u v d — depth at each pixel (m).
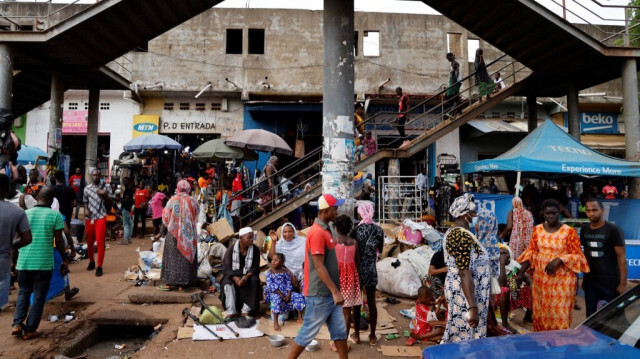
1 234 3.84
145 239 10.76
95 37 9.00
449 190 11.91
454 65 11.56
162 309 5.35
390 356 4.08
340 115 6.19
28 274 4.41
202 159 11.54
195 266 6.00
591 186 9.93
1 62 8.52
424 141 10.30
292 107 15.38
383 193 10.82
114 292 6.02
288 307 4.89
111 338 5.06
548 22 8.84
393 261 6.52
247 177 14.09
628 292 2.67
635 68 9.45
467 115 10.84
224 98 16.66
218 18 16.81
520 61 10.73
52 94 10.31
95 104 12.11
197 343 4.33
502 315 4.85
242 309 5.08
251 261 5.18
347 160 6.19
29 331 4.39
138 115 16.48
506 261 4.92
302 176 15.08
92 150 12.02
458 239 3.30
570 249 3.90
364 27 17.05
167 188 13.54
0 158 7.43
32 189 7.89
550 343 2.28
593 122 17.50
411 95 15.37
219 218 8.41
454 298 3.35
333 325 3.46
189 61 16.61
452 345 2.41
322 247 3.38
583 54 9.52
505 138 16.88
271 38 16.88
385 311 5.52
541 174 10.61
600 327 2.48
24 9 16.36
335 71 6.22
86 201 7.16
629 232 8.34
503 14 9.12
